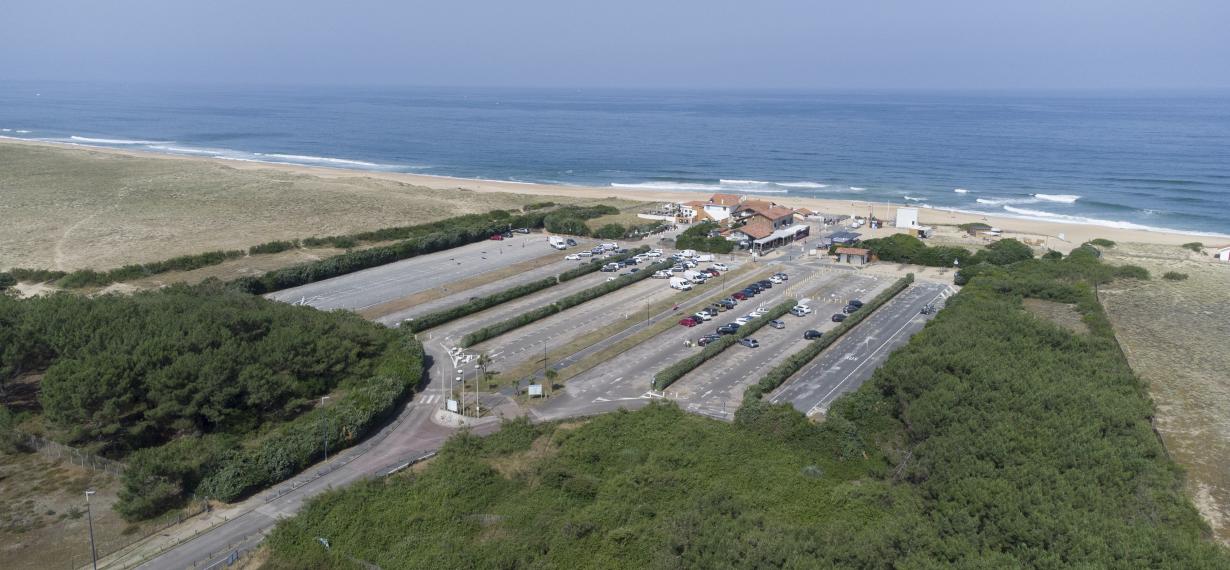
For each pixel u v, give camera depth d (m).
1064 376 63.94
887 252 132.88
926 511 48.53
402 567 46.66
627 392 75.06
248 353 68.12
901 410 63.97
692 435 63.22
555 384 76.88
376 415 66.88
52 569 46.78
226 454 57.50
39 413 65.19
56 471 57.47
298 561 47.62
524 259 131.62
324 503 53.16
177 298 81.75
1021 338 73.94
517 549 48.09
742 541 45.31
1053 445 51.56
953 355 68.00
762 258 134.62
